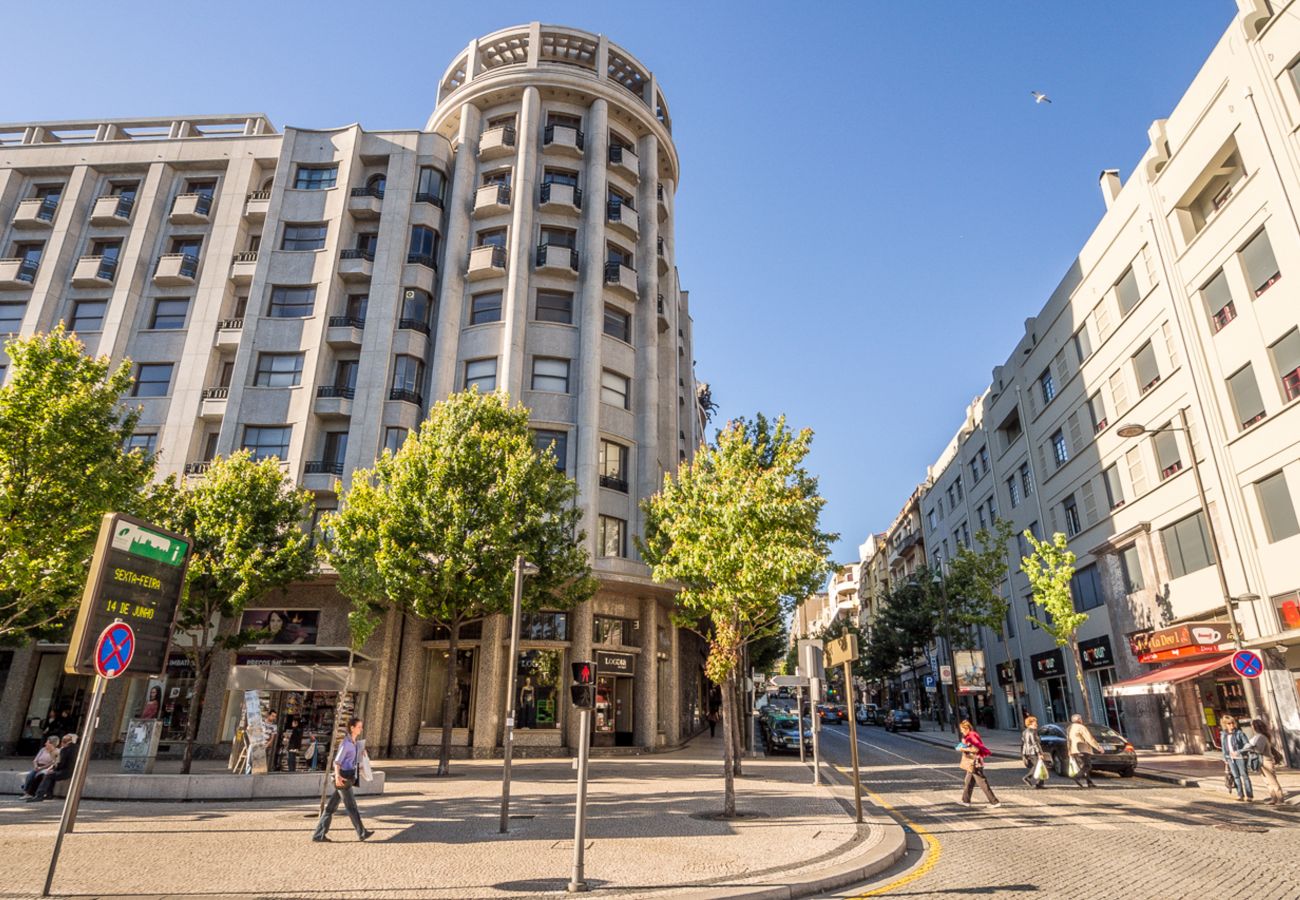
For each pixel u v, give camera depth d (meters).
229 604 21.70
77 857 8.77
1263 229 20.64
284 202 31.44
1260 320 20.70
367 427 27.75
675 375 35.38
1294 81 19.58
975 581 35.72
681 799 14.23
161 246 32.06
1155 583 25.69
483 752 24.66
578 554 22.77
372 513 21.11
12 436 16.27
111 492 17.52
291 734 18.64
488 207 31.31
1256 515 20.91
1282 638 18.84
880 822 11.27
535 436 25.83
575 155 32.97
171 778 14.45
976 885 7.72
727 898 6.96
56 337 18.08
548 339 29.66
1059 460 34.12
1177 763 20.88
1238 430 21.70
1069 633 26.73
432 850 9.27
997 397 41.38
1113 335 28.78
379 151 32.22
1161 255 24.95
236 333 29.81
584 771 7.59
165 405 29.28
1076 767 16.81
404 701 25.52
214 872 8.02
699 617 18.97
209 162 33.00
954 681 37.62
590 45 36.09
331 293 29.73
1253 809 13.06
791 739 27.73
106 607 7.89
